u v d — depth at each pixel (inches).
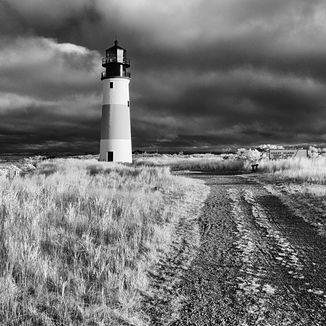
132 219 416.8
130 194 576.7
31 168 1125.1
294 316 217.8
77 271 257.0
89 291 232.2
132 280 253.3
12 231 313.7
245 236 395.2
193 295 245.0
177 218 473.4
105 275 255.0
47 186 553.3
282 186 792.9
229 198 654.5
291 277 279.6
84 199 493.7
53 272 248.4
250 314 219.8
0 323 185.8
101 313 206.4
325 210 512.1
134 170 1045.8
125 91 1884.8
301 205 567.5
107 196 531.5
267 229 428.8
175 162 1818.4
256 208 560.1
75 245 305.9
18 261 253.6
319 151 1685.5
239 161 1563.7
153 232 378.9
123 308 217.6
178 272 285.1
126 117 1887.3
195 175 1216.8
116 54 1857.8
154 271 283.7
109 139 1859.0
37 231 320.8
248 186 834.8
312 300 240.1
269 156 1679.4
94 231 358.9
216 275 281.1
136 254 309.0
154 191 666.8
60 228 348.8
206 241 374.9
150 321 208.7
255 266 302.5
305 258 324.2
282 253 337.7
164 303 231.8
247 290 254.2
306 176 888.9
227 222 463.2
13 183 530.6
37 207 400.8
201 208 557.6
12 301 203.6
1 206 383.6
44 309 207.0
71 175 766.5
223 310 224.5
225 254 332.5
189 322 209.2
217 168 1529.3
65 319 197.9
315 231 418.0
